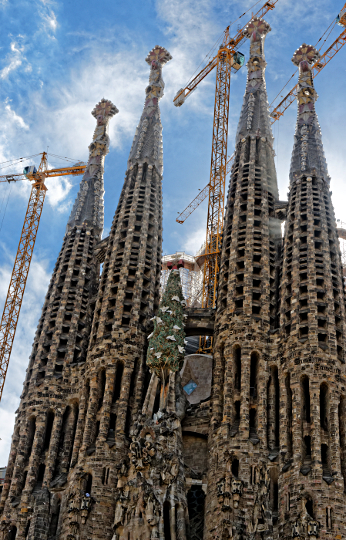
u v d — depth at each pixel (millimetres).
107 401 79688
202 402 80438
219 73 120062
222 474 70750
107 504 73375
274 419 74500
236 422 74812
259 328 79125
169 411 75688
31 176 119375
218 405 76562
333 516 65125
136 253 91375
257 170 92688
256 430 73562
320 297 78812
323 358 73875
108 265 91125
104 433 77625
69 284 93875
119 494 70500
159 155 101688
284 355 76062
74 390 84688
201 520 73125
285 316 78812
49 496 77062
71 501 73250
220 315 82562
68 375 85875
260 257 85000
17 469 79562
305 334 76562
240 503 68562
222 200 111938
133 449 72188
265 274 83500
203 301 104625
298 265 81125
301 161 89562
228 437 73188
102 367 82438
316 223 84125
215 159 114375
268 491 68688
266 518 66375
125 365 82125
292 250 82938
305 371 73438
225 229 89500
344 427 71312
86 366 84000
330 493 66312
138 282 88500
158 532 67188
